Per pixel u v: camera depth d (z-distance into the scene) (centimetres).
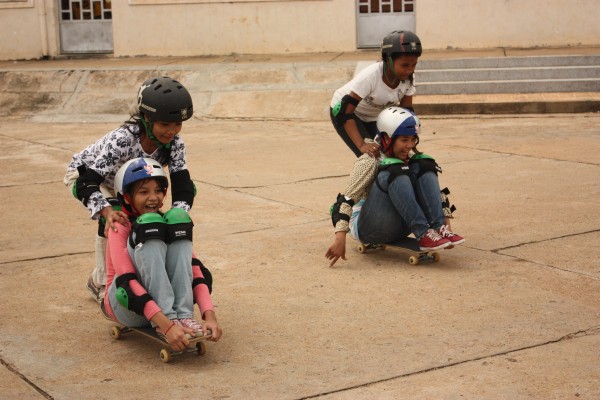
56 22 2011
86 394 412
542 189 860
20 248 680
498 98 1476
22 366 447
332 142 1220
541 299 536
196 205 828
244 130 1367
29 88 1669
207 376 432
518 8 1812
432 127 1328
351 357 452
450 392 406
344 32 1880
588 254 631
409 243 625
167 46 1950
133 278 443
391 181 596
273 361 449
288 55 1883
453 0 1825
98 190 470
